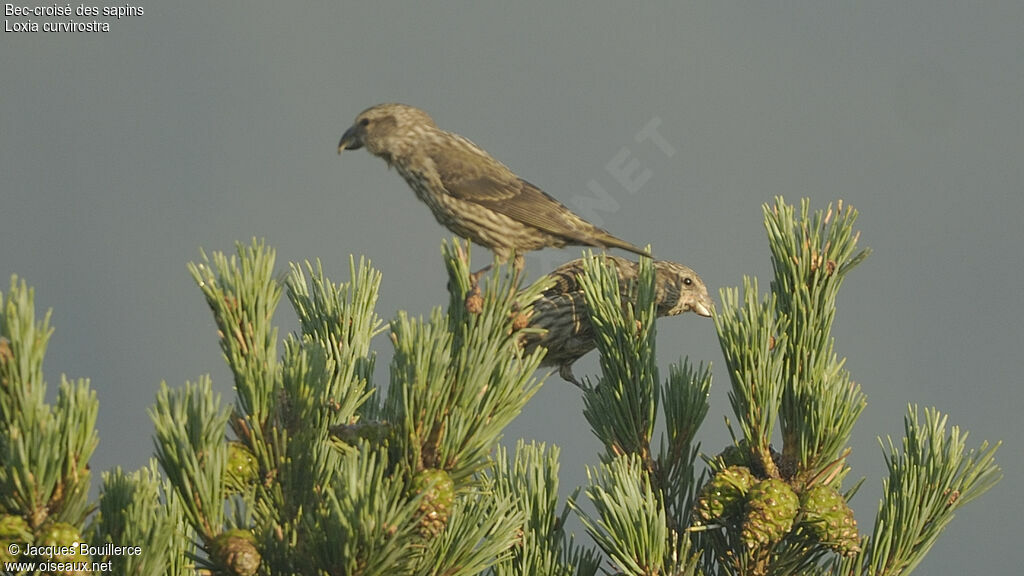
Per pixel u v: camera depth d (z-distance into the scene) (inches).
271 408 190.4
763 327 215.5
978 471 210.4
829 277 218.8
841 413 213.3
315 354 196.7
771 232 222.8
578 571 211.3
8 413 168.6
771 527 203.2
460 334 194.1
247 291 197.0
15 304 168.4
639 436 227.3
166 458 179.5
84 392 171.0
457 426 185.9
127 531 171.8
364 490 175.5
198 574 181.2
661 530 200.7
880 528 210.5
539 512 209.9
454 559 185.5
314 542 175.2
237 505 182.1
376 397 221.0
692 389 225.9
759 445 215.9
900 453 215.0
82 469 170.7
